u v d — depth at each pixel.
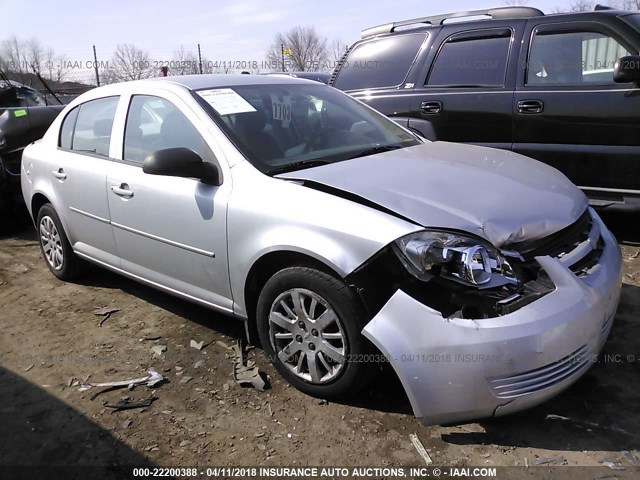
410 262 2.42
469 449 2.51
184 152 3.03
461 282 2.35
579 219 2.86
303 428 2.70
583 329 2.42
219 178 3.10
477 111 5.17
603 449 2.46
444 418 2.42
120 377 3.20
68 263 4.52
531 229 2.54
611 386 2.89
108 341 3.62
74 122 4.30
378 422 2.71
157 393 3.03
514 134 5.03
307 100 3.81
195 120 3.29
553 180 3.07
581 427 2.61
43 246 4.77
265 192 2.88
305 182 2.82
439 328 2.34
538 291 2.41
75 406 2.95
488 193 2.73
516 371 2.29
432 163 3.13
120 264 3.90
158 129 3.51
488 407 2.35
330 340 2.74
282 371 2.99
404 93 5.62
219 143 3.15
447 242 2.39
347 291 2.58
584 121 4.66
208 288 3.29
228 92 3.53
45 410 2.93
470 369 2.30
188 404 2.92
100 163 3.86
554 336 2.32
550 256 2.52
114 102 3.91
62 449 2.63
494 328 2.29
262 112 3.45
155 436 2.69
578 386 2.90
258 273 3.04
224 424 2.76
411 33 5.74
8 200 5.98
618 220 5.55
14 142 5.97
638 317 3.54
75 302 4.25
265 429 2.70
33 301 4.31
